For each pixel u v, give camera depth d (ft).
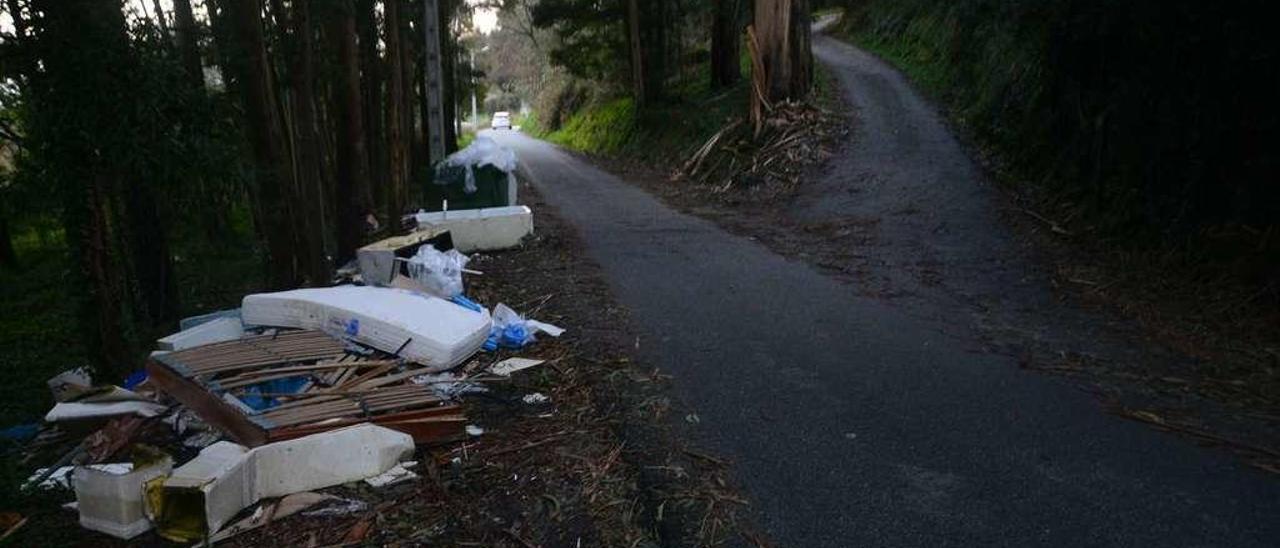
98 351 20.76
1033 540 11.92
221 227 53.01
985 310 25.75
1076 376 19.29
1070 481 13.79
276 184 27.45
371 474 14.10
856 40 104.94
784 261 34.30
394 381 18.16
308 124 30.27
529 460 14.98
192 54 31.40
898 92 72.64
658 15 105.29
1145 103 32.14
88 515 12.87
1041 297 27.14
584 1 101.86
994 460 14.62
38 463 16.28
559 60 113.50
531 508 13.19
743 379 19.24
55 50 18.06
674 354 21.30
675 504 13.17
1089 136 36.73
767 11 65.46
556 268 33.40
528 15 139.44
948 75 71.05
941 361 20.53
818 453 15.02
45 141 19.01
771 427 16.28
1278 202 25.21
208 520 12.31
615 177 78.74
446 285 26.91
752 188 55.42
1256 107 26.55
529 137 179.01
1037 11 41.98
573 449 15.42
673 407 17.44
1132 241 30.76
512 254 36.81
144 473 12.82
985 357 20.86
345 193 39.91
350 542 12.19
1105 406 17.29
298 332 20.76
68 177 19.54
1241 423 16.31
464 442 15.84
